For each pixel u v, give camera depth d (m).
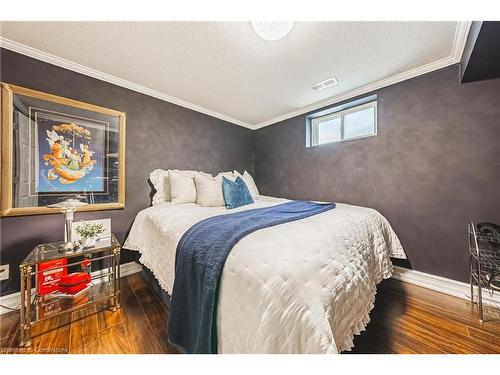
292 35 1.41
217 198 2.08
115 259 1.49
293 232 1.03
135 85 2.10
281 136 3.11
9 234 1.46
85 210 1.79
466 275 1.62
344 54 1.63
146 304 1.51
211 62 1.73
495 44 1.23
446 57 1.65
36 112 1.56
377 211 2.02
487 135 1.53
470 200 1.60
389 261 1.69
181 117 2.53
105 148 1.90
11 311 1.42
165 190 2.21
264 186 3.39
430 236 1.79
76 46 1.52
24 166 1.51
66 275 1.48
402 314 1.40
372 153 2.16
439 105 1.73
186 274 1.00
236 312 0.75
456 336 1.18
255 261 0.78
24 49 1.51
